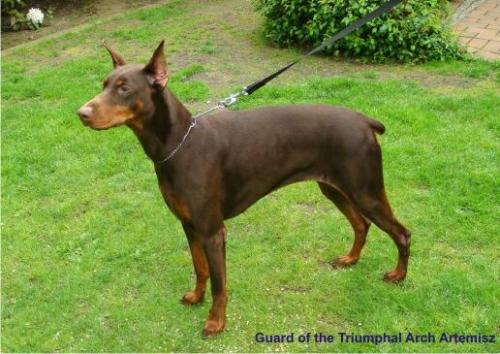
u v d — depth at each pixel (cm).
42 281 417
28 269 429
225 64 780
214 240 333
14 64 818
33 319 381
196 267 370
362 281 396
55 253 443
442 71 711
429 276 395
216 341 355
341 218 467
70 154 578
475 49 782
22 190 526
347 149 342
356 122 345
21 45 898
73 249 448
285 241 443
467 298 372
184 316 377
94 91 714
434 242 430
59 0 1092
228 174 332
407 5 745
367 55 763
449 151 540
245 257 429
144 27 945
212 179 323
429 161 523
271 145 339
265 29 863
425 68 725
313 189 505
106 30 942
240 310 379
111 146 587
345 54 772
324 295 387
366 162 344
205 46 843
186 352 351
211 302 388
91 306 391
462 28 866
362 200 353
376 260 416
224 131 332
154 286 406
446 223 446
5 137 613
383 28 723
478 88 662
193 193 320
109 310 385
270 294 391
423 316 362
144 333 365
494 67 713
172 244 448
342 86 676
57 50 871
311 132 344
